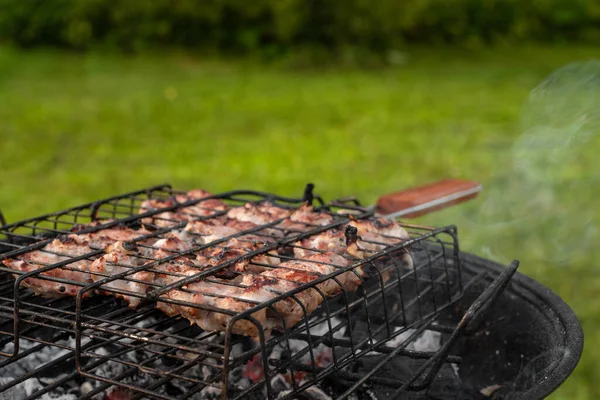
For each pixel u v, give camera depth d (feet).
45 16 34.40
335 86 29.84
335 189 18.08
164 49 34.91
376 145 22.09
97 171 19.51
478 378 7.10
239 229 6.64
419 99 27.71
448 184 8.66
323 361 7.32
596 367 10.50
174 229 6.61
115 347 7.19
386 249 5.84
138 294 4.95
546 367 5.73
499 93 28.35
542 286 6.99
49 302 6.15
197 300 4.95
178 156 20.95
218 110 26.09
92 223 6.97
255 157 20.93
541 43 38.04
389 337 5.65
